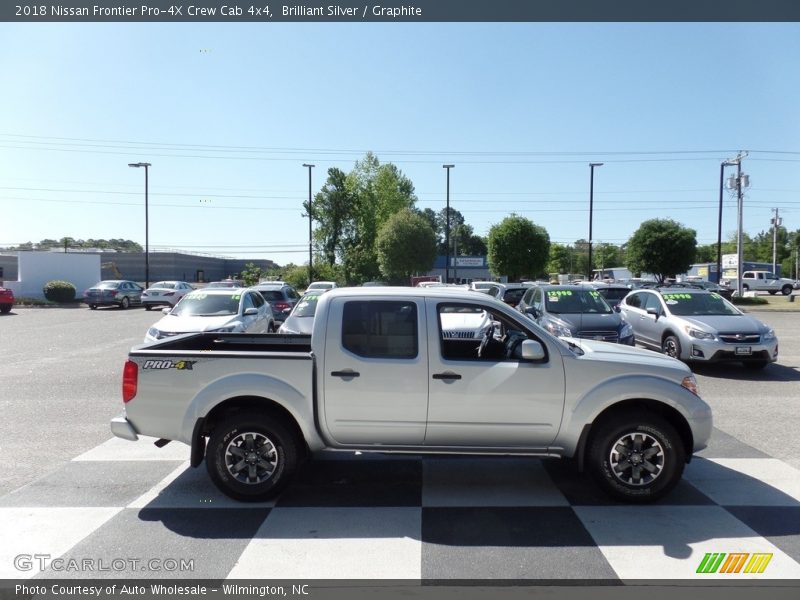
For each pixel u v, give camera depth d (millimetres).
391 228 51406
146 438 7164
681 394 5102
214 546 4344
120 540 4445
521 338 5754
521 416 5113
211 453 5141
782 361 13102
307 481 5738
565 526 4668
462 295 5277
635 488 5062
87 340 17297
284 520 4793
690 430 5109
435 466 6199
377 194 68375
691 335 11602
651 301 13516
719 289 35875
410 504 5148
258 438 5168
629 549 4277
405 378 5121
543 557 4156
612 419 5117
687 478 5734
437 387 5109
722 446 6770
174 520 4797
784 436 7176
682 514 4895
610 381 5105
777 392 9812
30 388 10156
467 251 115125
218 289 14172
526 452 5176
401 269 51438
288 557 4176
